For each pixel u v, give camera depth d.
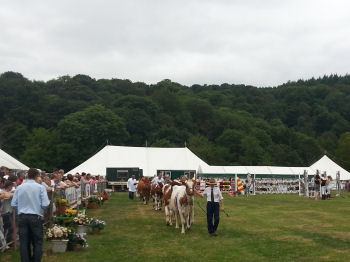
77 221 13.27
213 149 89.50
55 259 9.58
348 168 86.94
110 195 36.72
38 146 75.31
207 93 139.12
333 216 18.78
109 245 11.39
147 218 18.11
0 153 25.09
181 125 103.94
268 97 143.62
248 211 21.48
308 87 144.88
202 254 10.06
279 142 104.69
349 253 10.11
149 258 9.64
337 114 118.25
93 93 111.75
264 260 9.34
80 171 45.78
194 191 13.49
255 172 52.03
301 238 12.45
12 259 9.47
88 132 74.81
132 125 88.94
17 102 94.44
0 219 9.95
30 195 8.38
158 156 49.97
